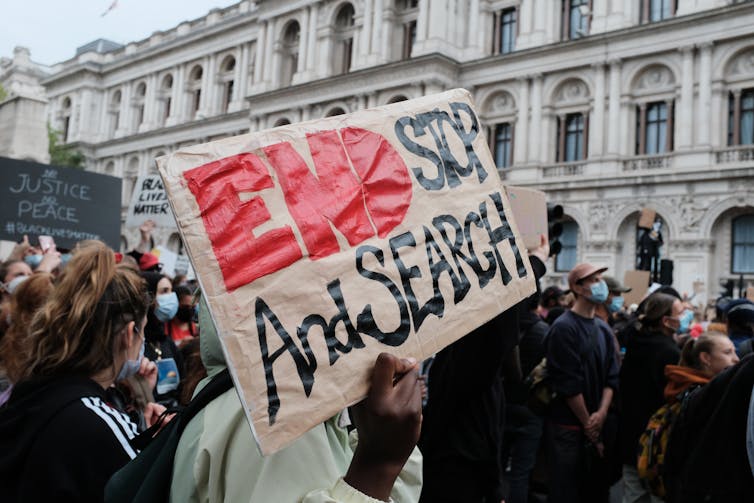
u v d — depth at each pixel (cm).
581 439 620
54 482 221
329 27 3781
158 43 5066
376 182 198
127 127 5191
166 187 163
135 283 271
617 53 2752
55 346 247
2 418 239
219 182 170
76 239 961
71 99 5619
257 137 182
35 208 932
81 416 233
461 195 218
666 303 659
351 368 172
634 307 1274
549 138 2964
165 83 5038
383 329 181
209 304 159
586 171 2819
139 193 1234
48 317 249
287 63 4134
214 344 204
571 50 2883
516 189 471
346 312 176
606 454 665
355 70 3447
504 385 598
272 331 164
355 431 240
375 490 161
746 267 2448
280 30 4094
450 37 3278
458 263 206
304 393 163
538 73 2980
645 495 645
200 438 180
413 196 205
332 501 158
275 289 168
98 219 984
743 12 2434
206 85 4641
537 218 477
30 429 230
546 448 628
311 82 3656
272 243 171
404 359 173
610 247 2720
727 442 390
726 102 2527
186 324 725
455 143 226
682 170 2548
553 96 2972
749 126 2500
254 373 158
